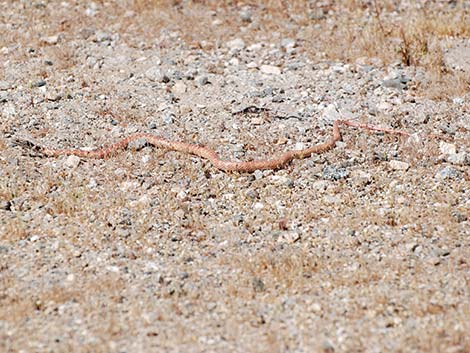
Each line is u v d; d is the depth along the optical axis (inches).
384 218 458.6
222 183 500.4
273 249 430.6
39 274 403.9
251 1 797.2
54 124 569.6
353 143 547.2
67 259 417.7
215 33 730.8
